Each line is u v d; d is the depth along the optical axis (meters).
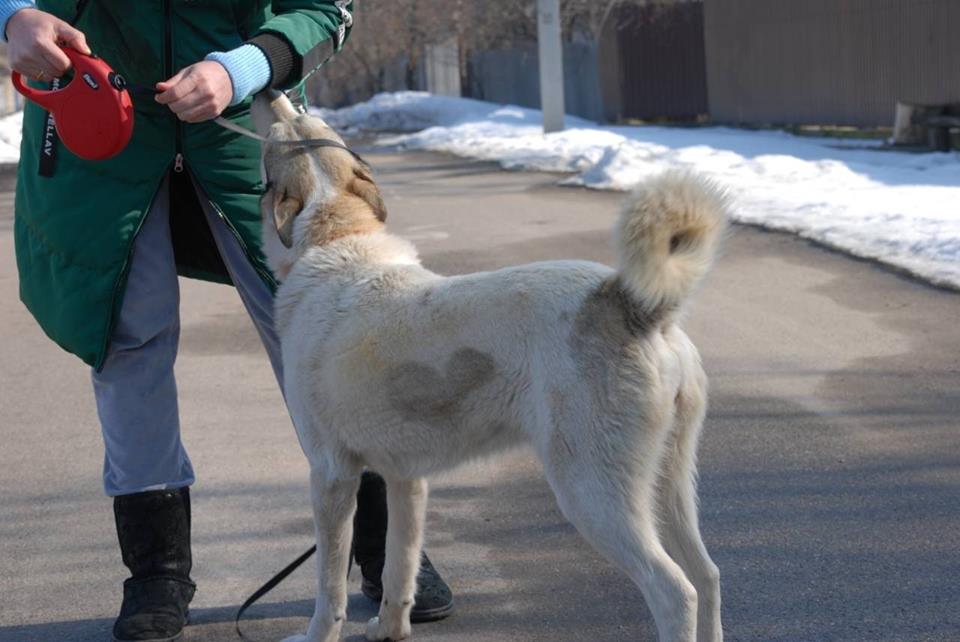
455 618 4.04
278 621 4.05
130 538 3.87
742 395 6.43
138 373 3.82
